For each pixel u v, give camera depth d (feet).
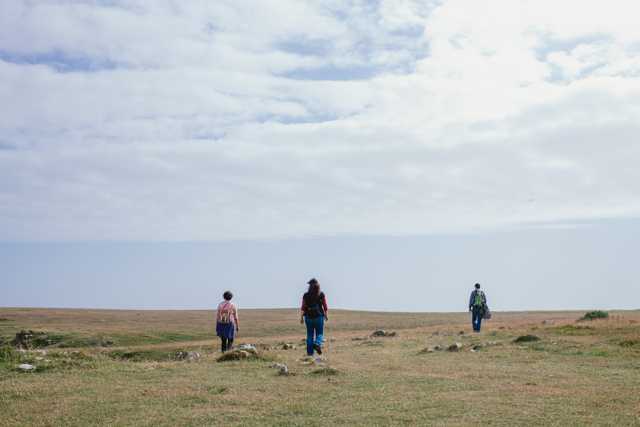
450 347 47.11
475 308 70.85
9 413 21.17
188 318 256.93
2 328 155.43
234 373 31.71
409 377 29.86
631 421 19.11
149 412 21.27
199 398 24.00
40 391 25.71
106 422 19.75
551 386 26.76
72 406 22.40
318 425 19.15
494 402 22.66
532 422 19.15
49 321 209.15
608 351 40.65
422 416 20.26
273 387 26.68
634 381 27.94
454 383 27.76
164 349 68.33
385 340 65.31
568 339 49.11
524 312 229.86
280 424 19.38
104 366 34.65
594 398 23.27
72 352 40.16
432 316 239.71
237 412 21.22
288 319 241.76
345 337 85.56
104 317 250.98
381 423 19.34
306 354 46.88
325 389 26.05
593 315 88.69
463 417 19.99
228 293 48.98
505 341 52.70
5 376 30.42
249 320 233.14
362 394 24.70
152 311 328.70
